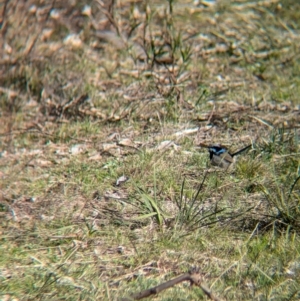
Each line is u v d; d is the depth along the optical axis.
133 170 12.03
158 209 10.31
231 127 13.58
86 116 14.24
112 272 9.30
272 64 16.34
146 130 13.55
